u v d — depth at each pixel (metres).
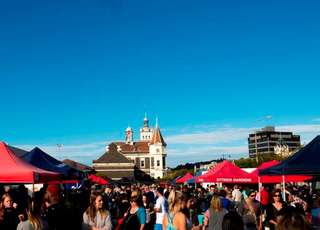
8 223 9.13
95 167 160.25
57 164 17.92
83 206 14.62
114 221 19.56
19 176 11.50
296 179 23.62
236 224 5.98
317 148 12.91
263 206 14.02
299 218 4.23
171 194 9.68
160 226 15.76
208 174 23.78
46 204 9.62
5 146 12.49
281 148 170.25
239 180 23.55
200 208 23.42
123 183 86.38
